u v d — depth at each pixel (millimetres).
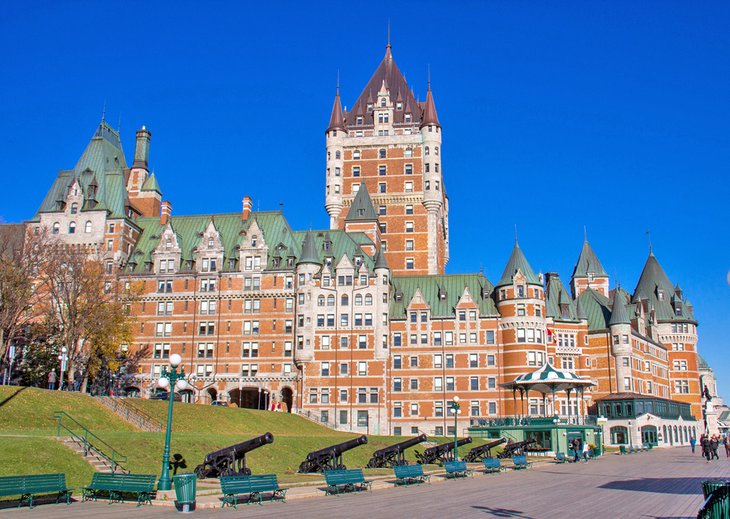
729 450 92000
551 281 126750
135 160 130375
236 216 120062
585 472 59094
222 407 81125
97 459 43281
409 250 130375
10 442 41125
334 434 84812
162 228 119812
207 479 43625
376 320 106688
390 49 147875
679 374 148000
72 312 84062
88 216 114438
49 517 29250
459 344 107875
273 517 30000
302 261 109062
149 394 107938
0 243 92562
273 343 108188
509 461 70625
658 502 36188
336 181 134750
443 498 38250
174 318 110875
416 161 133625
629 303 144750
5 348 80938
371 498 38406
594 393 123188
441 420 105812
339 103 138750
